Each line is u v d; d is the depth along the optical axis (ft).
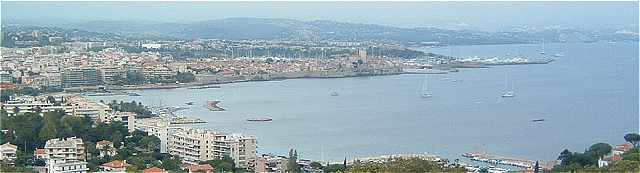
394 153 495.00
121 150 454.81
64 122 510.17
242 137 456.45
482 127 640.17
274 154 483.10
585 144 533.96
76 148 428.15
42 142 470.39
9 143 460.14
